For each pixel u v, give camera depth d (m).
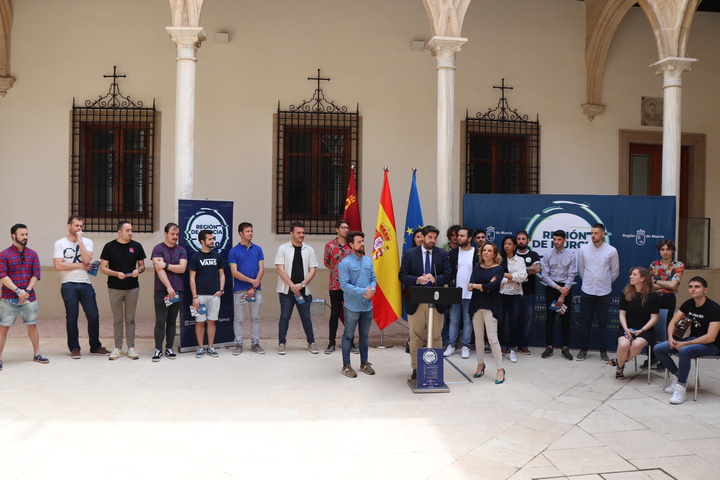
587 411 5.34
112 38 9.88
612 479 3.94
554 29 10.80
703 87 11.16
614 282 7.60
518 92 10.71
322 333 8.92
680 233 11.16
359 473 3.97
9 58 9.71
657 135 11.05
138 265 7.18
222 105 10.05
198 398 5.55
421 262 6.34
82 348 7.65
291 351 7.65
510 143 10.79
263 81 10.13
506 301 7.44
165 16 9.96
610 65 10.95
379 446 4.45
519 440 4.61
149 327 9.06
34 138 9.77
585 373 6.71
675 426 4.96
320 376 6.41
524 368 6.90
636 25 11.02
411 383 6.00
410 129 10.45
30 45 9.76
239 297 7.42
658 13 8.30
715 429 4.89
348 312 6.39
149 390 5.77
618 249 7.65
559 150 10.81
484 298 6.31
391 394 5.79
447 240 7.93
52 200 9.82
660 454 4.36
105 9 9.86
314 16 10.24
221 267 7.36
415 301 5.78
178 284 7.17
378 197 10.38
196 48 7.72
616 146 10.96
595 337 7.67
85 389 5.77
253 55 10.11
